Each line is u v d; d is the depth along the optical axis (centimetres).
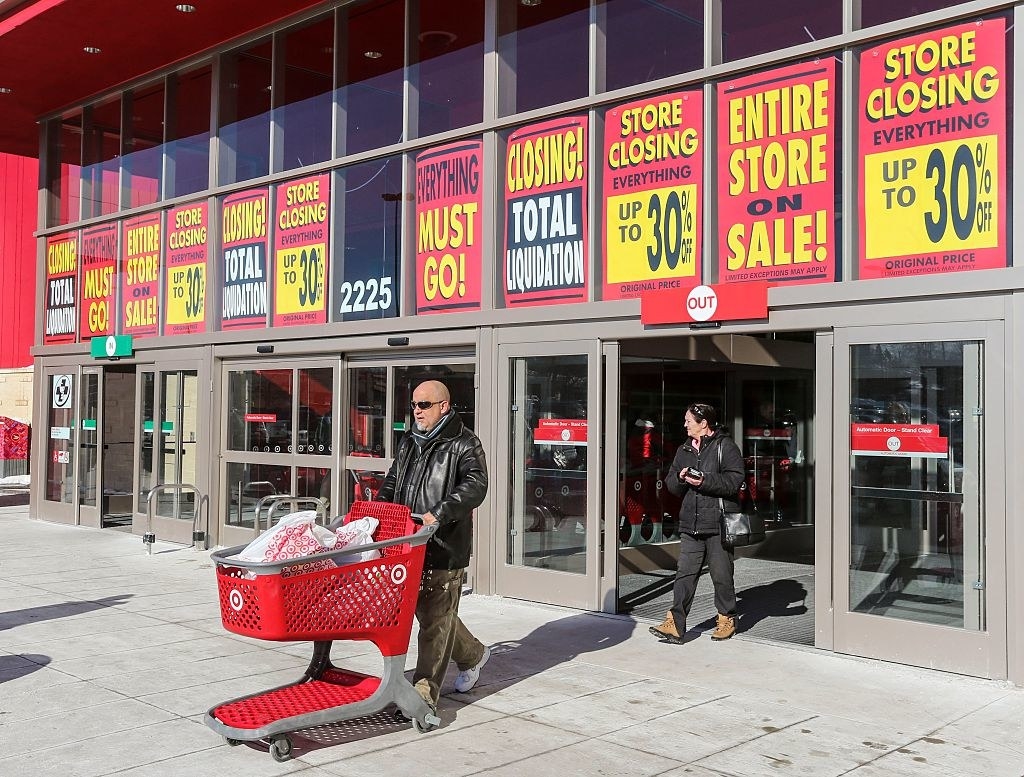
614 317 852
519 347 924
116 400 1511
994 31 663
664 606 905
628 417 1077
